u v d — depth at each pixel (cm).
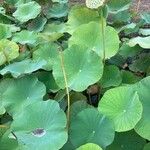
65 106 229
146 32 286
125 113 190
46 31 321
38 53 257
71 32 283
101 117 191
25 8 334
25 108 193
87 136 189
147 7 367
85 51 223
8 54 256
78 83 216
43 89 222
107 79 241
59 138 180
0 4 378
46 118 189
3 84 235
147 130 186
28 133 186
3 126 194
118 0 330
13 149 178
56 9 349
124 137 197
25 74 229
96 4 211
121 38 308
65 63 222
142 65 263
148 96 194
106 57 238
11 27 308
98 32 243
